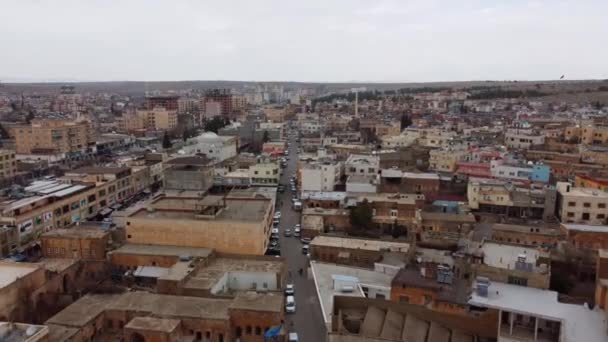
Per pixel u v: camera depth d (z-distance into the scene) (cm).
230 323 6384
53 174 17688
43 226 11131
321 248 9638
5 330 5747
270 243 11075
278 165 17050
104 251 9225
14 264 7700
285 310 7681
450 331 5006
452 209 12356
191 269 7944
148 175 16612
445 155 17500
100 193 13600
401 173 15412
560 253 8175
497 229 10344
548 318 4797
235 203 10944
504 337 4788
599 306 5038
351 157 17750
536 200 12862
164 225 9419
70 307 6719
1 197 11600
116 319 6575
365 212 11725
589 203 11850
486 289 5347
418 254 8050
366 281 7788
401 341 4403
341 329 4812
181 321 6291
